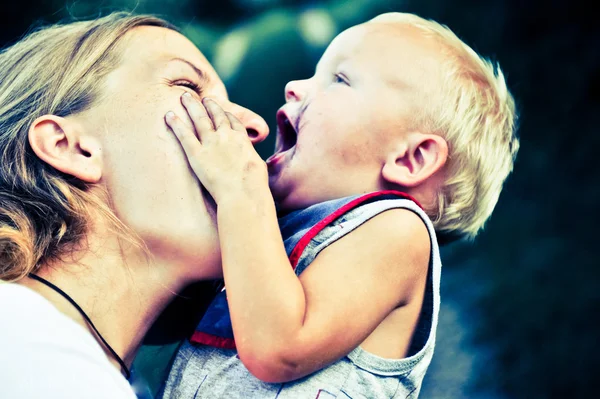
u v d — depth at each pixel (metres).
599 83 7.50
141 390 1.85
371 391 1.67
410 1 7.52
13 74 1.69
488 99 2.21
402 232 1.74
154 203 1.56
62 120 1.57
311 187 2.03
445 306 6.29
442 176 2.07
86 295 1.51
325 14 7.00
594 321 5.98
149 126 1.58
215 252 1.60
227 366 1.66
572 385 5.65
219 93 1.83
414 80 2.07
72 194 1.53
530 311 6.13
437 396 5.64
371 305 1.61
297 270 1.72
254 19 7.03
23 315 1.29
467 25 7.76
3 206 1.51
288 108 2.13
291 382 1.59
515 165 7.41
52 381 1.21
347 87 2.08
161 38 1.76
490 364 5.77
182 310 1.92
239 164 1.60
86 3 6.44
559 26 7.66
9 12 6.37
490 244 6.83
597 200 6.93
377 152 2.02
